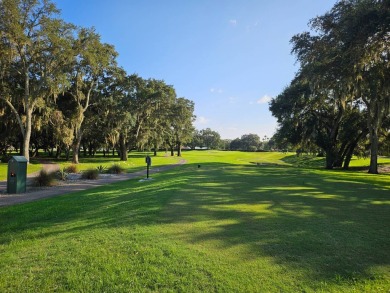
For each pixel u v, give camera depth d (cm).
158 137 4769
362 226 504
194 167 2327
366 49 1510
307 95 2772
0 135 3291
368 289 295
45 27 2675
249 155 7131
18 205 894
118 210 672
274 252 388
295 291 293
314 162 4503
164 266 352
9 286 322
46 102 3067
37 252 422
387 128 2720
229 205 681
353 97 2438
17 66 2812
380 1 1380
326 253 383
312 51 1966
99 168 2127
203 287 305
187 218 561
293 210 629
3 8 2427
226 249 400
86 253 400
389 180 1611
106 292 302
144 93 3862
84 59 3128
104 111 3684
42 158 4228
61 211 739
